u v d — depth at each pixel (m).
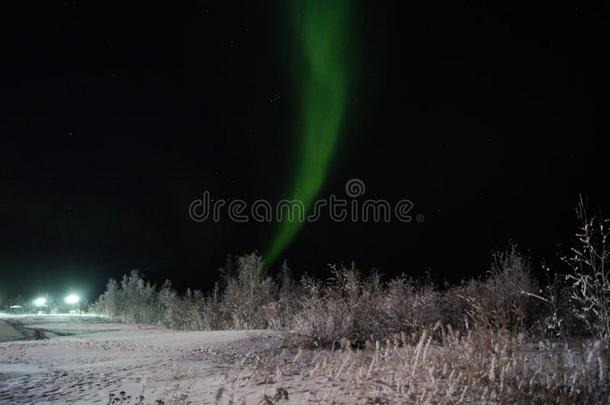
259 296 19.50
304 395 5.62
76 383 8.05
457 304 12.23
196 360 10.07
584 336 7.74
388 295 13.52
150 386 7.39
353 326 12.51
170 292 28.53
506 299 11.13
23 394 7.30
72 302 40.00
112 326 23.28
